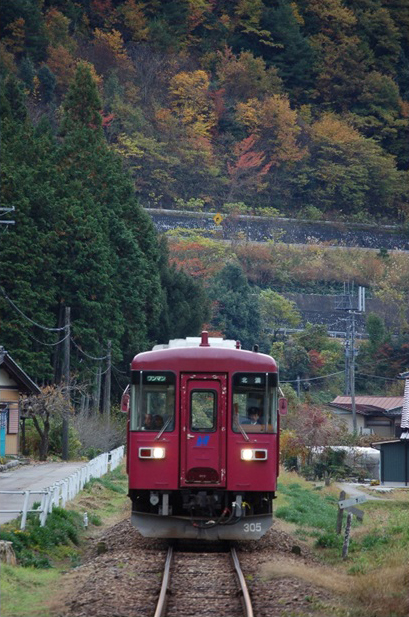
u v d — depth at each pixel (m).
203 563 49.09
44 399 129.38
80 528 63.34
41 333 150.50
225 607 39.22
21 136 179.88
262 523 53.62
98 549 54.16
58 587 44.09
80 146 186.75
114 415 168.25
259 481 53.41
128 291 177.38
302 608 39.03
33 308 149.50
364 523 73.56
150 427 53.78
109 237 176.88
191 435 53.50
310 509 81.44
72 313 159.88
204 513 53.56
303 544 60.84
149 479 53.31
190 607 39.22
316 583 44.16
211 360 54.06
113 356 167.12
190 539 56.81
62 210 159.25
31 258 151.00
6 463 113.50
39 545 52.59
